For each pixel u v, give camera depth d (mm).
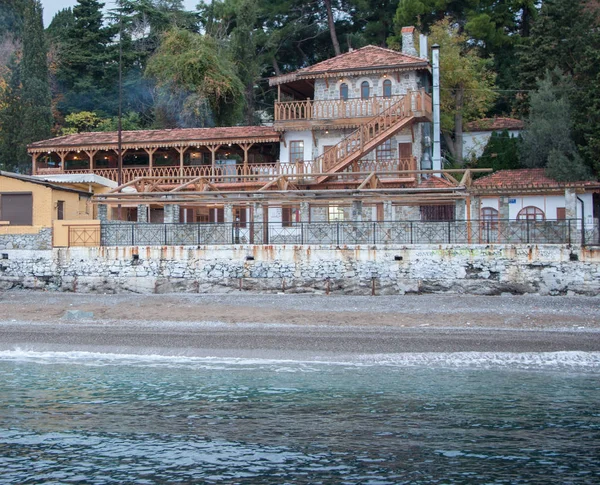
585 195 39781
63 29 70125
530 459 12586
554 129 42656
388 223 31531
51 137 56312
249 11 56875
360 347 22062
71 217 36969
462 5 55719
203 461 12625
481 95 49188
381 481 11641
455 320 24953
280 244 30953
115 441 13766
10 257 33344
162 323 25656
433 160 41625
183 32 54062
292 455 12914
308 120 42719
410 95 40250
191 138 44906
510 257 29156
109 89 66000
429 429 14352
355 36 60094
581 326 23891
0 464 12531
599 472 11953
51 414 15586
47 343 23312
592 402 16219
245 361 21031
